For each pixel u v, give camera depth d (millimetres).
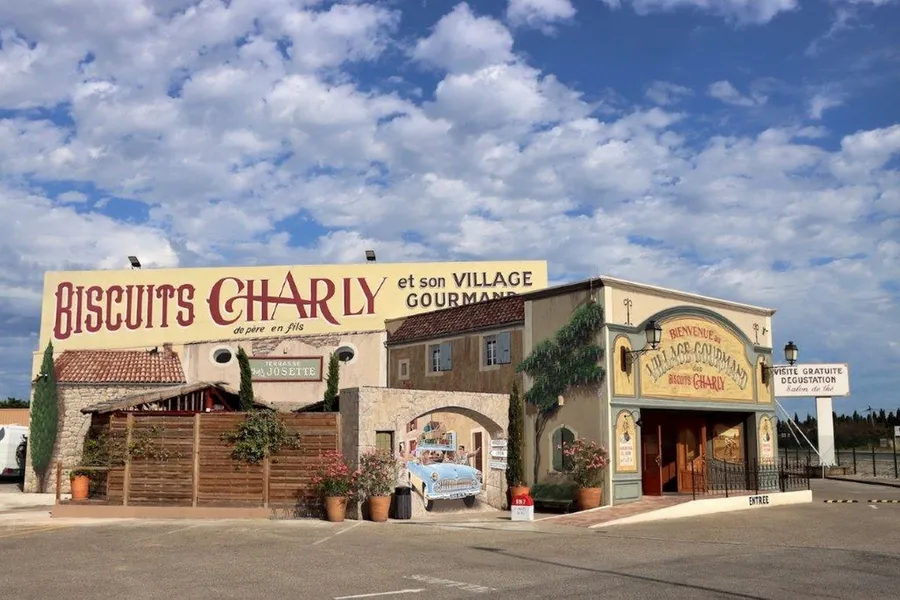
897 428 36562
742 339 25750
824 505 23344
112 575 11594
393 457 19984
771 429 26344
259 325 35250
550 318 23141
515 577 11430
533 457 22906
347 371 30734
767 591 10383
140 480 20078
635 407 21906
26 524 18172
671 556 13570
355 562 12789
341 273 35406
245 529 17094
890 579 11328
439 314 28375
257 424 19781
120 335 35531
